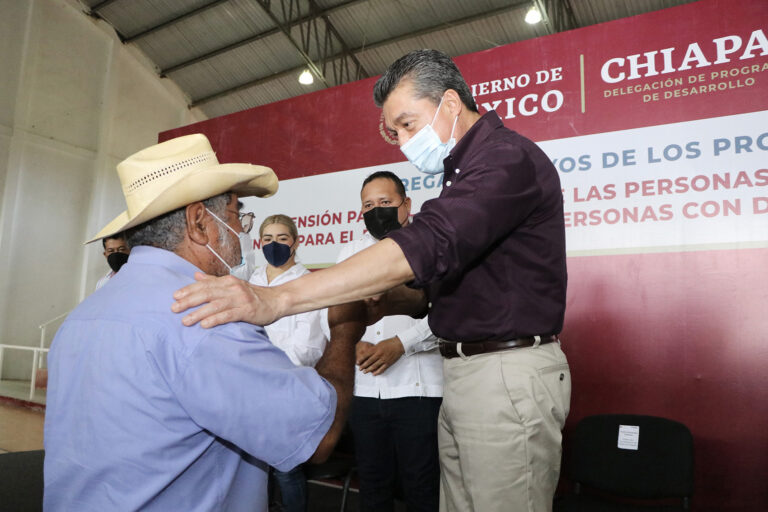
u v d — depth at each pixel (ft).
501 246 4.03
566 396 4.31
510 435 4.02
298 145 13.20
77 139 29.78
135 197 3.02
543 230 4.09
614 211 9.41
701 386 8.63
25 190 27.53
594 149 9.64
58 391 2.79
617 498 9.25
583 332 9.51
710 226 8.72
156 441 2.55
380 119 12.14
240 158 14.06
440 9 26.89
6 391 23.54
